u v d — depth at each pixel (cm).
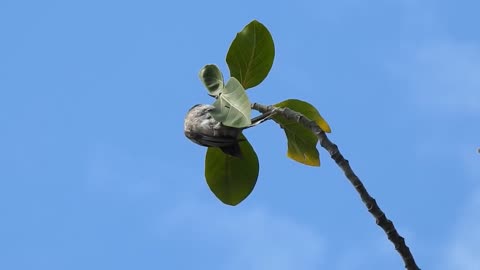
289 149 648
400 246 519
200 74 600
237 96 562
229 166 646
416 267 519
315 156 640
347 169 536
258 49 612
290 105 615
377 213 521
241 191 656
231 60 614
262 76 622
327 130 625
